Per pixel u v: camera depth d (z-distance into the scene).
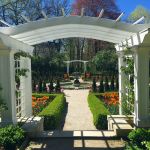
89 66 39.69
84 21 7.18
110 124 8.65
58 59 36.19
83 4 35.34
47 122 9.59
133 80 8.66
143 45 7.52
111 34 8.48
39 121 8.52
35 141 7.52
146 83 7.73
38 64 30.97
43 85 21.77
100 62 32.69
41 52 41.53
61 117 12.05
